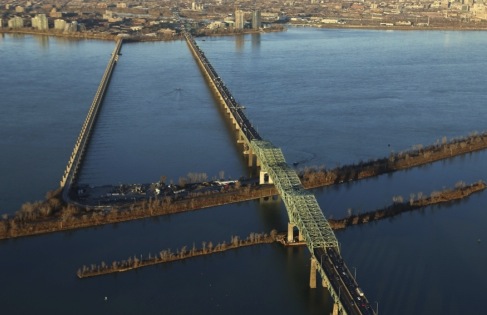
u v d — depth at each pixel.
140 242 172.38
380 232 179.88
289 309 144.88
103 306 144.75
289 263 163.50
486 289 152.12
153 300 147.12
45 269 159.25
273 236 173.75
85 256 165.25
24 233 174.75
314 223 155.50
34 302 145.88
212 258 165.12
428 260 164.75
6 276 156.12
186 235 176.62
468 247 172.12
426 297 148.25
